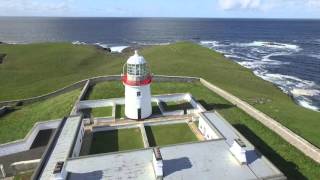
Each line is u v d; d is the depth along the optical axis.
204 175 19.69
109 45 164.12
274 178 19.52
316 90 67.88
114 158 21.86
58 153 23.72
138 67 32.34
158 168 19.19
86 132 31.30
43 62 81.50
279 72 86.44
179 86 50.72
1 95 58.56
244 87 57.25
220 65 72.88
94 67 81.00
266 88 58.88
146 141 28.06
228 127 28.02
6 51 89.75
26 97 57.00
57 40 193.12
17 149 29.69
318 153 27.00
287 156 28.28
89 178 19.56
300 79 78.19
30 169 26.14
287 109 41.84
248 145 23.91
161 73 61.78
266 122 35.00
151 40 194.12
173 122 33.38
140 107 33.84
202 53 84.25
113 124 33.12
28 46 95.31
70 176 19.81
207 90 48.88
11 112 47.16
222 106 41.34
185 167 20.58
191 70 64.81
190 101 40.03
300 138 29.84
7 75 71.56
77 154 26.42
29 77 71.25
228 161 21.34
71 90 52.03
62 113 41.44
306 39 189.38
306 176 25.09
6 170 26.08
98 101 38.59
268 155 28.42
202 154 22.28
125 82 33.28
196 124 33.00
